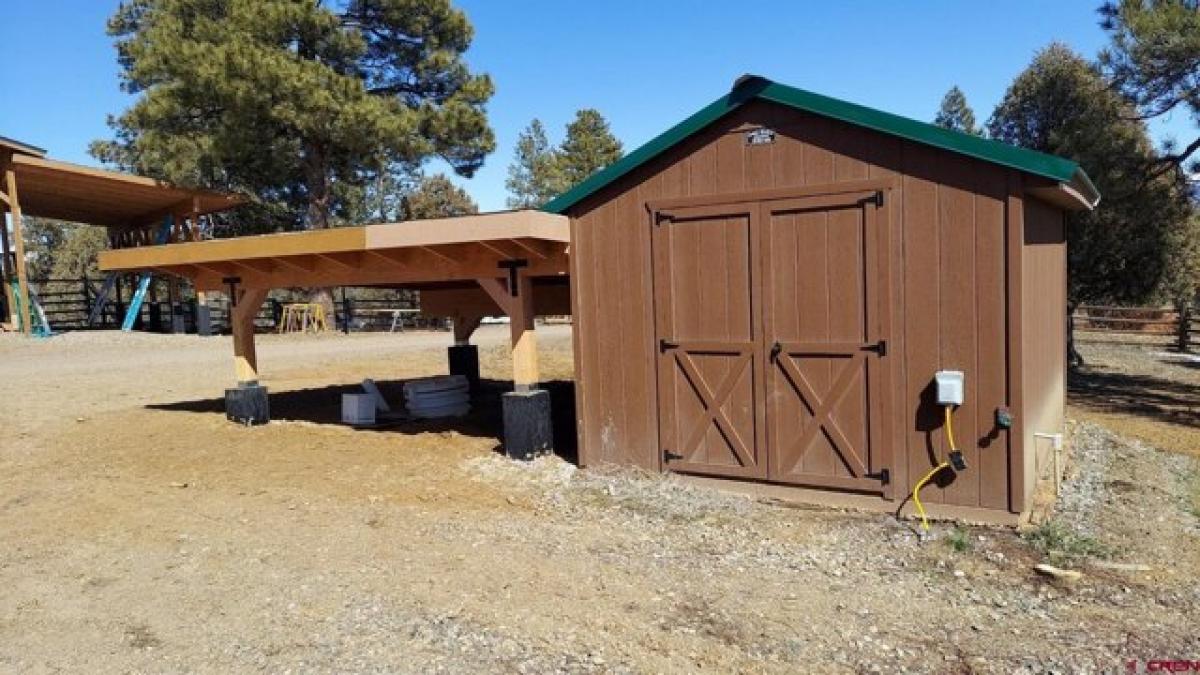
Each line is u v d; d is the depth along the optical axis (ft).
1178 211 40.75
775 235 18.67
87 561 16.10
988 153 15.99
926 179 16.92
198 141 64.54
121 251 29.25
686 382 20.26
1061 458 22.40
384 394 38.47
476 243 23.13
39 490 21.77
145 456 25.64
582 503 19.56
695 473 20.40
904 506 17.69
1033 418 17.95
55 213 75.61
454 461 24.27
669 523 17.89
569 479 21.45
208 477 23.02
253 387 30.91
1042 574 14.40
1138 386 42.27
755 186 18.79
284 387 41.86
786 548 16.14
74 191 62.95
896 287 17.39
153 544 17.10
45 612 13.61
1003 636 12.07
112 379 41.88
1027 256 17.01
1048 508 17.81
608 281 21.15
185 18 65.36
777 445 19.08
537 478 21.83
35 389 38.32
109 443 27.48
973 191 16.47
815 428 18.58
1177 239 48.55
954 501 17.19
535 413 23.76
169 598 14.10
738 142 18.93
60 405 34.50
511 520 18.43
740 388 19.49
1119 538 16.35
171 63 59.47
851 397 18.12
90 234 125.08
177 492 21.44
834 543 16.31
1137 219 41.22
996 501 16.74
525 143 127.44
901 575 14.58
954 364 16.93
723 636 12.23
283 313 82.17
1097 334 73.77
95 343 56.80
